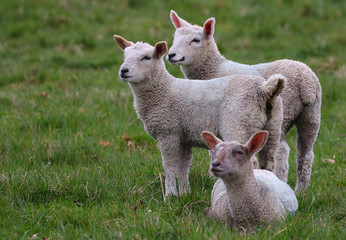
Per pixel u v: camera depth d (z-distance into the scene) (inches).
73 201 389.1
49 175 422.6
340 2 1143.6
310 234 313.0
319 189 401.4
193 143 407.8
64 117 574.9
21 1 1054.4
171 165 409.4
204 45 489.7
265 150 392.8
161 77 411.8
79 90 679.1
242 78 383.6
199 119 392.8
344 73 765.3
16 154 480.7
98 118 589.6
